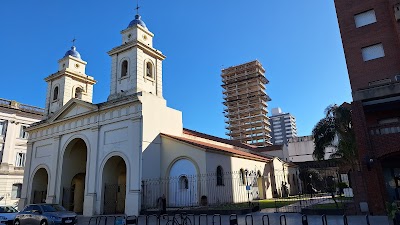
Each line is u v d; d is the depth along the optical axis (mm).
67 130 30156
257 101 99375
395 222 10250
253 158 34406
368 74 22453
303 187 47906
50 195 29312
